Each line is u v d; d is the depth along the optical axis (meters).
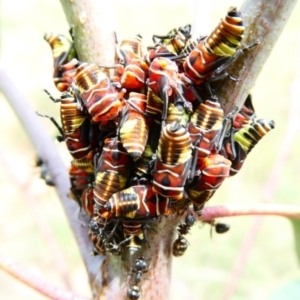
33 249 0.28
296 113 0.13
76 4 0.08
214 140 0.07
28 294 0.26
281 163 0.12
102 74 0.07
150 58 0.07
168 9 0.43
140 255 0.08
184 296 0.15
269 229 0.29
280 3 0.06
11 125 0.37
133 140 0.07
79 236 0.09
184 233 0.08
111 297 0.08
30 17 0.41
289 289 0.10
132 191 0.07
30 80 0.37
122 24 0.42
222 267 0.26
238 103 0.07
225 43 0.06
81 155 0.08
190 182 0.07
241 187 0.30
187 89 0.07
